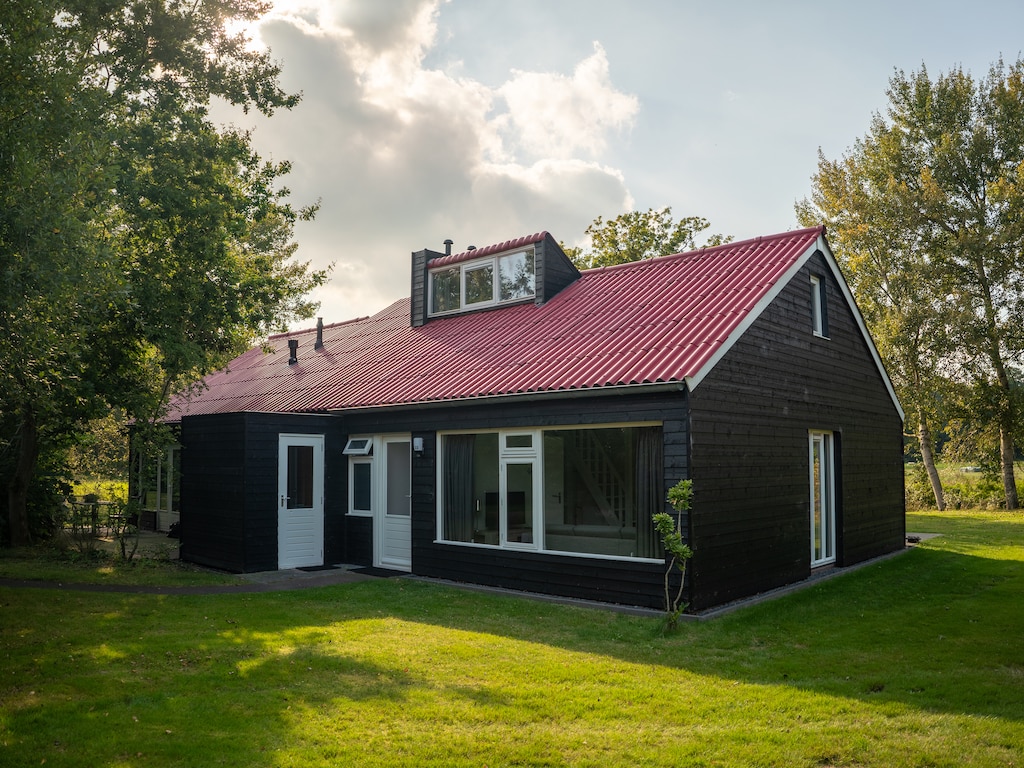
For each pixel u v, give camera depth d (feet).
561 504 38.11
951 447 105.29
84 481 112.88
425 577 44.04
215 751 17.62
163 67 47.98
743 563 36.45
